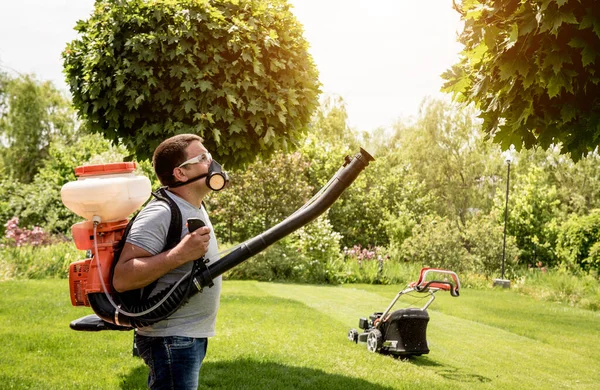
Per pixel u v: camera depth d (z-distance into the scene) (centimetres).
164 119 536
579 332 1012
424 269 684
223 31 522
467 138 2738
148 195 252
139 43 502
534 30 343
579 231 1919
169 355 239
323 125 2914
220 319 877
